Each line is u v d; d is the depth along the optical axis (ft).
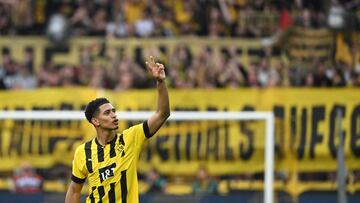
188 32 175.42
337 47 164.55
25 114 131.44
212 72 161.68
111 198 79.41
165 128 142.61
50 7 185.98
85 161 80.48
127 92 145.07
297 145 142.00
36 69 171.53
